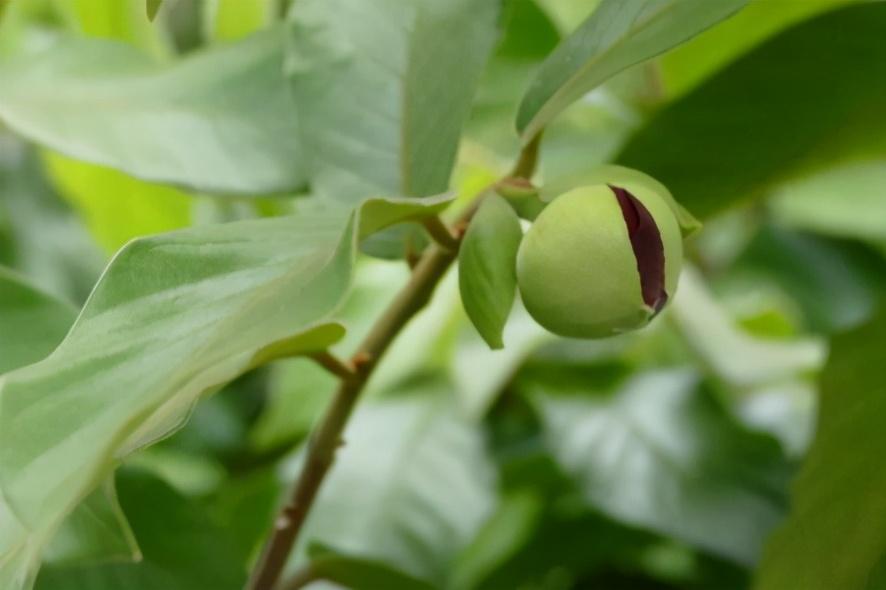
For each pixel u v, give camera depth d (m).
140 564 0.54
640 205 0.46
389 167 0.52
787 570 0.53
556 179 0.47
